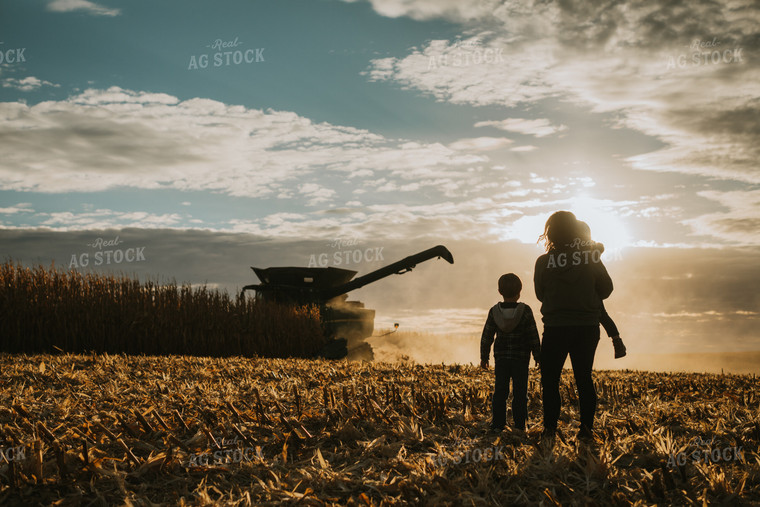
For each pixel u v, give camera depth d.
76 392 7.07
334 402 6.32
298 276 20.91
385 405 6.43
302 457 4.68
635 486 4.02
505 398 5.64
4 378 7.93
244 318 17.58
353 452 4.71
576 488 3.96
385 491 3.89
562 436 5.20
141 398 6.79
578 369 5.18
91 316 14.74
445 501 3.67
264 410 6.09
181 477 4.10
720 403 7.12
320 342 19.12
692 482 4.02
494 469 4.23
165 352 15.73
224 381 8.36
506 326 5.62
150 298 15.92
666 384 9.10
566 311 5.19
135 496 3.79
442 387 8.04
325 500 3.72
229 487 4.04
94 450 4.48
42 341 14.02
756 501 3.73
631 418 5.98
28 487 3.82
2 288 13.88
